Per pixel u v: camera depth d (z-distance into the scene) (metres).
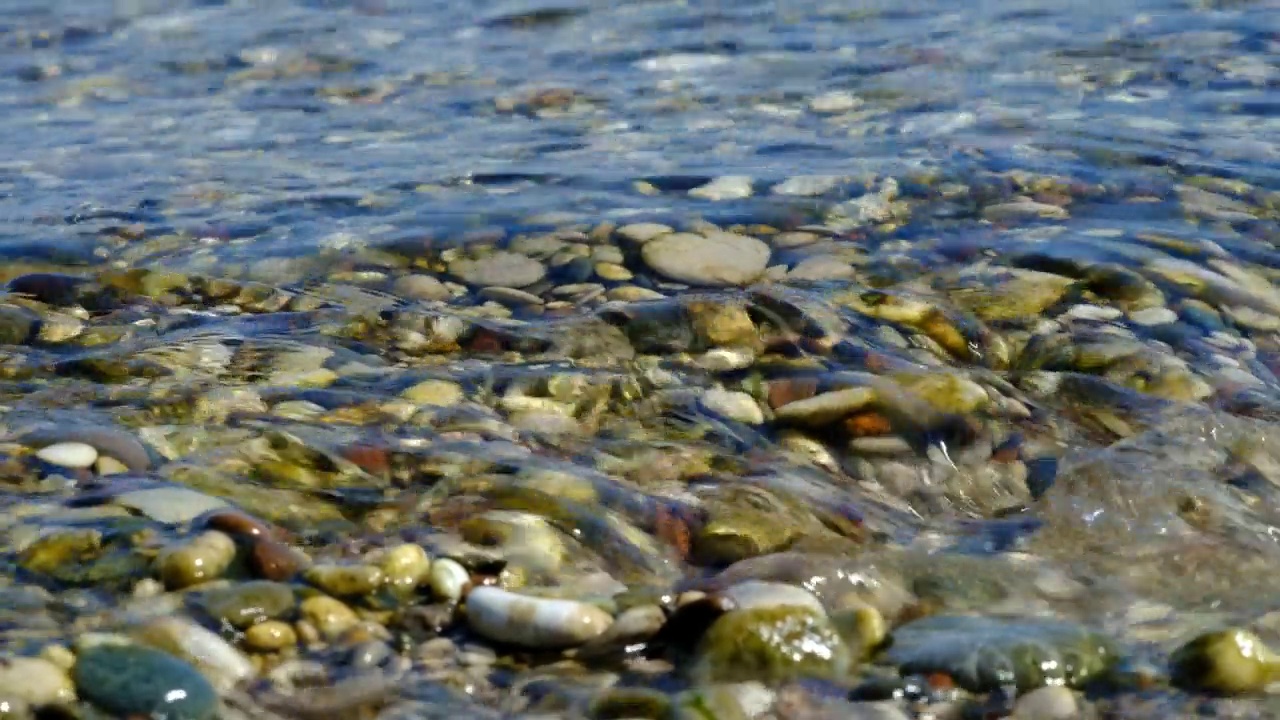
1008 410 3.48
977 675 2.40
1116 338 3.85
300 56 7.69
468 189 5.26
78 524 2.74
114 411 3.36
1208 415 3.43
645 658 2.47
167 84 7.22
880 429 3.37
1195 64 6.90
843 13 8.32
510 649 2.49
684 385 3.61
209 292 4.28
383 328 3.98
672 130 6.06
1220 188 5.09
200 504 2.85
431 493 2.99
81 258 4.61
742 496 3.04
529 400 3.53
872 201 4.99
